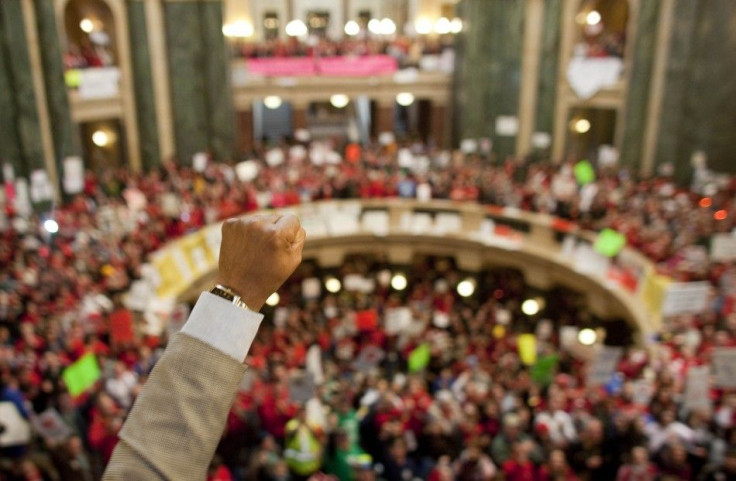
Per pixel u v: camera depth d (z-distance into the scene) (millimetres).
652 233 12492
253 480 6656
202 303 1021
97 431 6750
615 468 6980
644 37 16172
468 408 8039
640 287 11945
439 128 22000
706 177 14734
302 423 7238
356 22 28750
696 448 6668
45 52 14312
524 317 16016
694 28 14977
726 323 8961
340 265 17594
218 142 19172
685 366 8367
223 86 18797
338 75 20859
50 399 7391
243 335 1000
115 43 17141
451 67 21375
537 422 7664
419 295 15797
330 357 11914
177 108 18656
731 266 10305
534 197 16125
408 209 17297
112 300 10312
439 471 6566
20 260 10078
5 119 13695
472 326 13219
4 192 12891
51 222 11656
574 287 14844
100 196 14555
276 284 1056
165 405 934
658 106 16078
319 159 18188
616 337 13633
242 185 16234
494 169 18484
